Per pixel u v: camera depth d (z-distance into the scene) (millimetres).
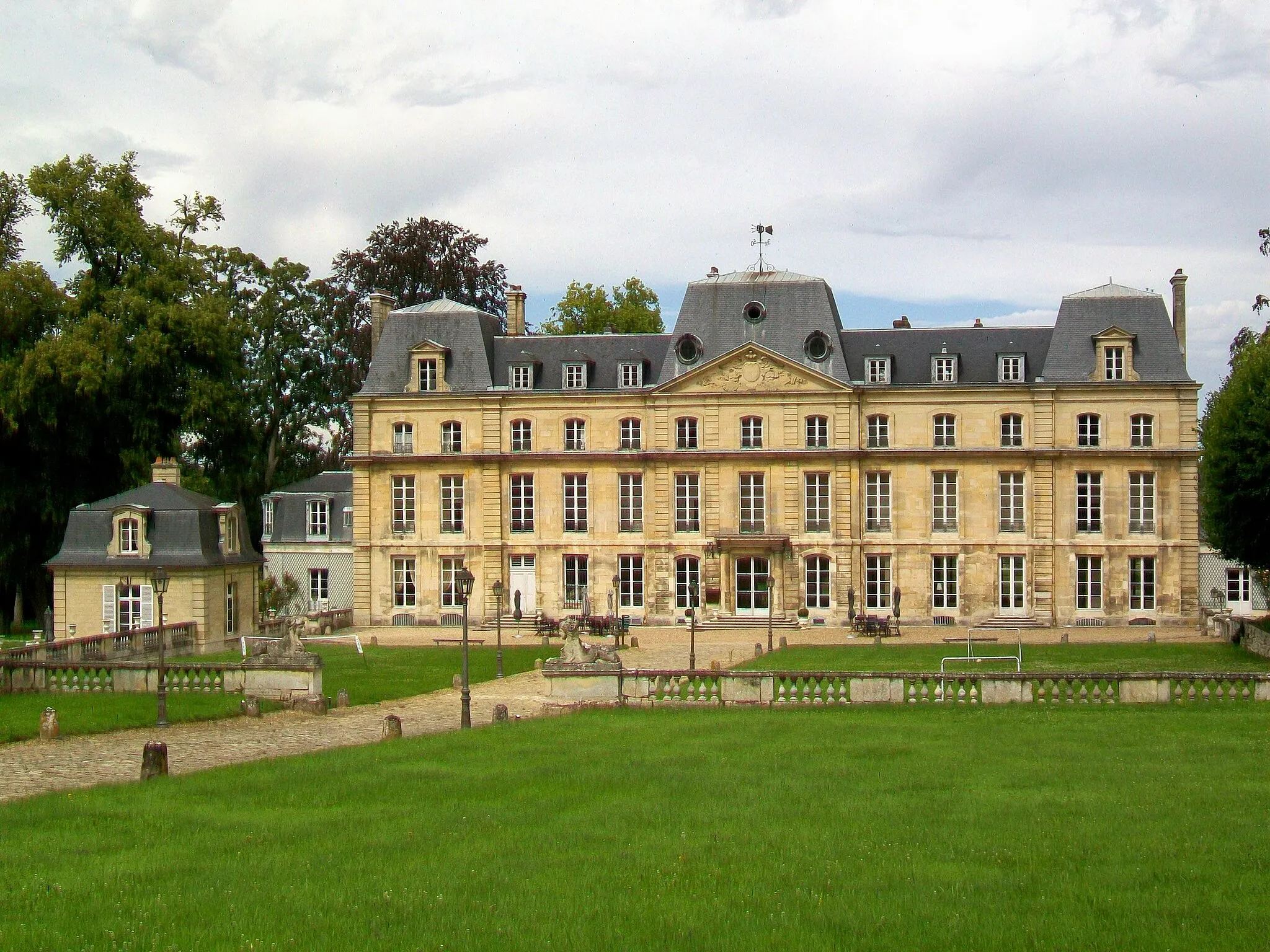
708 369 75688
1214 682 39062
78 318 75500
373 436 78812
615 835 22250
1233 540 61156
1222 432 60812
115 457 77188
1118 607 73000
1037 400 73312
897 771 27906
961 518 74062
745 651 62094
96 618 64438
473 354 79125
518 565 77750
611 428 76875
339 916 17859
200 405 75062
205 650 64250
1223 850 20562
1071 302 74812
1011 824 22547
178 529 64625
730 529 75562
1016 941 16469
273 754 34875
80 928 17469
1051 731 33625
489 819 23578
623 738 33469
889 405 74625
